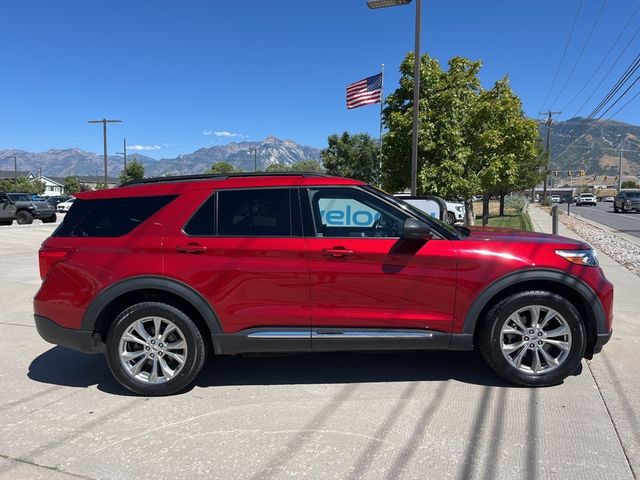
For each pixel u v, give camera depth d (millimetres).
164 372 4297
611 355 4996
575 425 3592
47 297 4375
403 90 14070
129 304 4441
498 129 14781
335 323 4195
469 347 4211
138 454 3359
